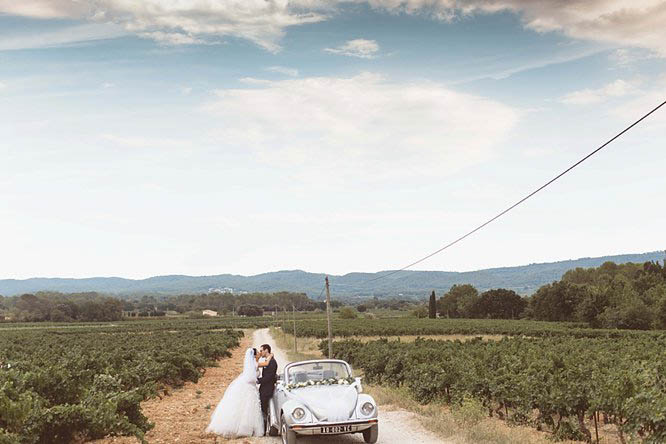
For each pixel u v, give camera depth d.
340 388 12.19
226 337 63.94
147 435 13.11
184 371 28.09
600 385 12.51
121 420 11.52
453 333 83.88
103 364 22.67
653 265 154.38
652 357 23.53
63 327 129.62
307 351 54.78
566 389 12.93
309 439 12.70
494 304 148.00
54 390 12.51
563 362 18.22
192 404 19.44
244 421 13.13
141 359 27.38
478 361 20.17
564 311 116.25
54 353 34.06
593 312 98.50
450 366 18.94
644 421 10.01
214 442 12.45
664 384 11.27
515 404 14.97
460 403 16.98
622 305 93.25
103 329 113.94
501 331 82.44
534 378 14.81
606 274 171.62
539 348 31.28
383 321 113.12
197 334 75.81
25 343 55.16
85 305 180.62
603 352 28.09
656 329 88.25
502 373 18.02
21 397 10.36
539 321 112.56
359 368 32.81
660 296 103.06
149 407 18.53
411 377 20.23
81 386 13.00
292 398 11.71
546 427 14.56
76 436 11.84
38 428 10.61
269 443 12.38
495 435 12.21
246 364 13.59
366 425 11.21
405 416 15.43
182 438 12.76
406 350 26.61
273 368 13.64
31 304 186.50
